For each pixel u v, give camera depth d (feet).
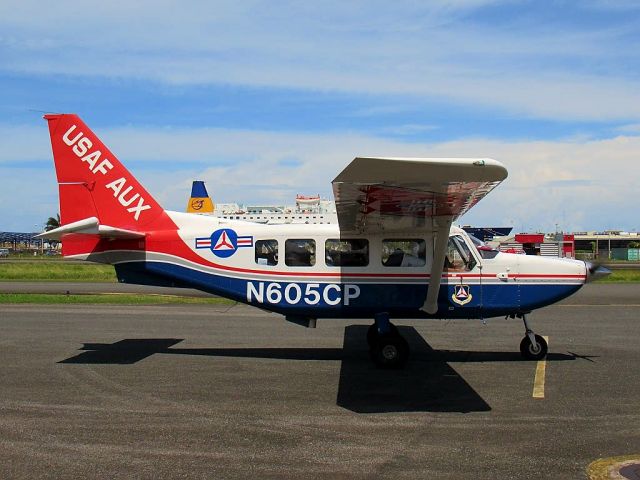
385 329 29.25
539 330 40.78
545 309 52.29
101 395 23.75
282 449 17.53
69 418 20.59
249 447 17.70
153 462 16.46
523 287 30.96
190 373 27.89
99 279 96.17
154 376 27.20
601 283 84.89
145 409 21.77
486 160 18.79
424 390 24.76
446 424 20.02
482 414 21.21
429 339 37.40
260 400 23.12
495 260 31.14
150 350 33.65
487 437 18.62
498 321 45.03
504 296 31.01
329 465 16.25
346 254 31.22
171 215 32.78
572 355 32.17
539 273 30.96
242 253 31.78
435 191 22.39
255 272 31.65
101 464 16.30
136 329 41.29
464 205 25.20
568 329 41.19
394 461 16.55
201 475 15.53
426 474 15.61
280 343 36.11
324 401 23.00
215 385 25.53
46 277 100.32
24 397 23.38
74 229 30.63
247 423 20.11
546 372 28.04
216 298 62.18
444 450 17.44
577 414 21.12
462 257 31.07
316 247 31.27
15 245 424.87
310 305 31.35
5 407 21.93
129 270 32.78
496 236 158.51
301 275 31.32
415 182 20.84
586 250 331.77
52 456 16.92
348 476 15.48
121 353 32.76
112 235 31.91
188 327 42.37
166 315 48.80
